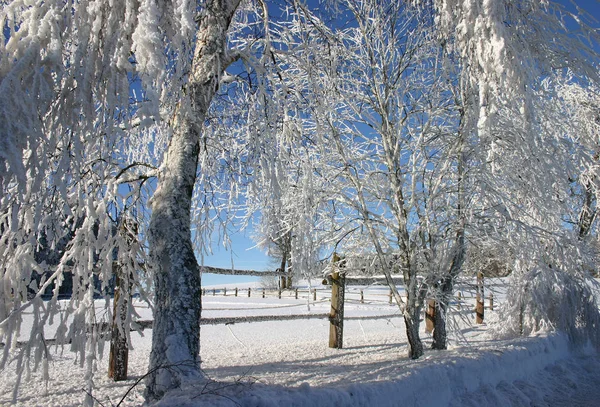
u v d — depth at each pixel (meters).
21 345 4.55
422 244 7.04
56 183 3.48
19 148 3.27
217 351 8.15
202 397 3.03
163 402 2.99
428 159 7.43
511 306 9.56
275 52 5.24
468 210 6.84
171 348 3.62
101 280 4.75
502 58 5.40
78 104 3.69
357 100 7.58
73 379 5.38
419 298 6.79
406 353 7.37
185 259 3.95
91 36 3.81
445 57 6.64
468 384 5.45
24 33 3.62
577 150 7.34
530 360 7.08
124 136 4.22
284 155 5.40
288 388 3.55
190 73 4.23
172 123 4.44
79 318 4.23
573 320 9.02
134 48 3.62
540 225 8.30
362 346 8.86
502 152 6.91
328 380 4.43
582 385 6.93
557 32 6.66
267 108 4.95
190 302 3.85
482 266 8.13
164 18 3.98
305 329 12.46
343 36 7.52
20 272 4.21
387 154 7.11
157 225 4.02
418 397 4.57
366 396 3.90
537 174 6.65
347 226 7.50
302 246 6.58
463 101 6.91
